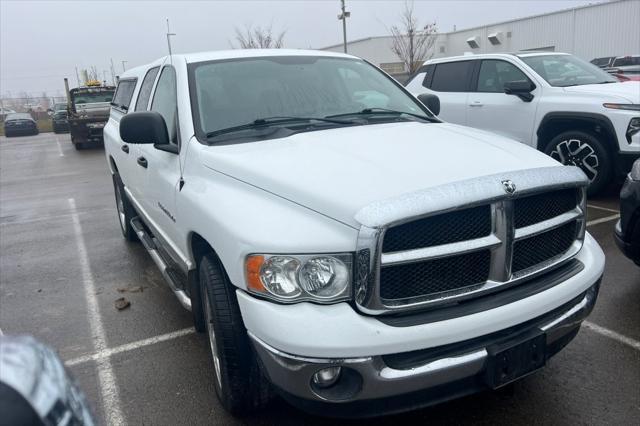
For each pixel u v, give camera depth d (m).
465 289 2.46
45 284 5.52
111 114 6.72
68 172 14.42
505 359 2.45
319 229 2.41
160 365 3.75
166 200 3.76
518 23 31.31
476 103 8.34
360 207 2.33
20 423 1.12
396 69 35.44
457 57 8.92
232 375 2.83
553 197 2.72
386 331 2.27
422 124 3.67
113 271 5.77
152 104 4.46
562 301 2.65
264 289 2.42
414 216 2.26
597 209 6.88
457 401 3.15
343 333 2.26
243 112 3.64
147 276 5.55
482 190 2.39
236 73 3.90
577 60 8.36
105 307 4.82
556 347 2.81
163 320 4.48
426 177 2.50
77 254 6.47
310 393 2.35
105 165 15.27
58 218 8.59
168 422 3.11
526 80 7.72
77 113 20.47
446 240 2.39
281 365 2.34
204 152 3.27
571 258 2.84
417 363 2.34
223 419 3.10
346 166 2.70
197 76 3.81
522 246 2.60
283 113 3.70
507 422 2.95
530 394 3.18
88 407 1.35
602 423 2.90
